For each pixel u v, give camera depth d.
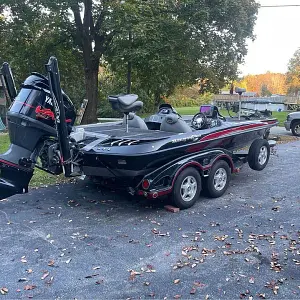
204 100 43.22
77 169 5.48
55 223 5.21
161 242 4.58
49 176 7.73
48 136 5.23
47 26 16.69
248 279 3.69
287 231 4.93
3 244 4.52
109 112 27.14
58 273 3.83
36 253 4.29
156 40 13.84
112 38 15.18
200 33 14.66
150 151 5.22
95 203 6.12
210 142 6.25
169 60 13.98
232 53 15.68
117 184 6.06
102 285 3.60
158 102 25.81
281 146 12.21
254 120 7.93
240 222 5.25
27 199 6.29
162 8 14.44
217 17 14.50
